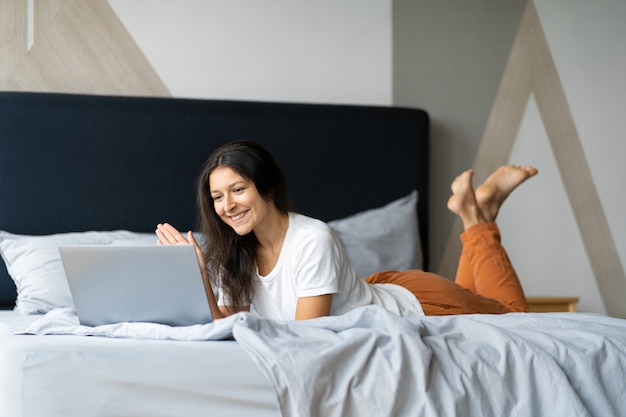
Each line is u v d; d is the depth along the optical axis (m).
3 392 1.56
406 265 3.54
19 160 3.37
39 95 3.42
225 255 2.20
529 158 4.12
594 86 4.21
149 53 3.68
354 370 1.57
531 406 1.65
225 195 2.09
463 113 4.06
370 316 1.76
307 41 3.86
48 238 3.15
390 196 3.78
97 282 1.92
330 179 3.71
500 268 3.00
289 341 1.59
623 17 4.23
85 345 1.60
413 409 1.58
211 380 1.56
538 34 4.17
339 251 2.18
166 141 3.54
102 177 3.46
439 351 1.67
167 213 3.52
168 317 1.96
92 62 3.61
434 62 4.03
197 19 3.73
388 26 3.97
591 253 4.18
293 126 3.68
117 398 1.53
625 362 1.79
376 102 3.95
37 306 2.91
